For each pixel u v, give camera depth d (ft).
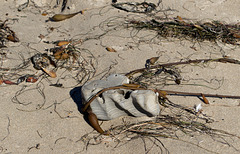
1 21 5.23
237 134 3.99
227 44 5.02
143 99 3.97
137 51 4.82
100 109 4.01
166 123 4.03
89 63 4.65
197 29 5.09
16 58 4.68
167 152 3.84
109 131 3.98
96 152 3.85
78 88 4.36
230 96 4.28
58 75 4.50
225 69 4.63
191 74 4.55
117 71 4.55
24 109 4.16
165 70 4.54
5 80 4.41
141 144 3.90
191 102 4.24
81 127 4.02
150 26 5.19
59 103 4.21
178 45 4.96
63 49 4.73
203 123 4.06
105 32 5.11
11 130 3.99
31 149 3.87
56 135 3.96
